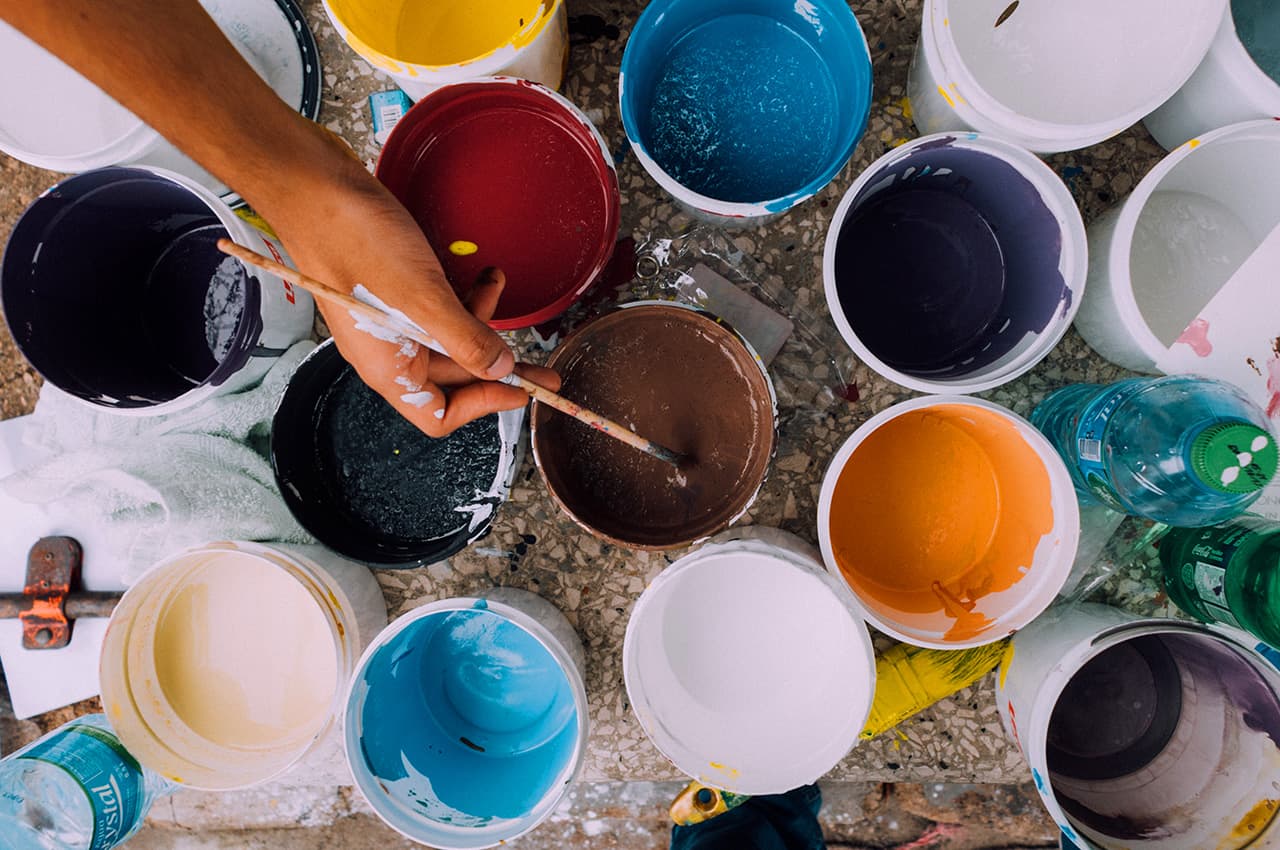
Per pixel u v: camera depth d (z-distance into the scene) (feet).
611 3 4.70
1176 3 3.89
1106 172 4.58
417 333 3.20
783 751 4.04
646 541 4.19
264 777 4.09
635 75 4.12
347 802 5.88
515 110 4.29
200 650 4.66
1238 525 4.04
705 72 4.45
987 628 4.00
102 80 2.66
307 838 5.94
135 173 3.97
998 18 4.23
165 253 4.72
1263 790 3.95
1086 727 4.52
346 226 3.12
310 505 4.29
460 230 4.29
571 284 4.23
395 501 4.52
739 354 4.17
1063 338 4.61
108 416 4.76
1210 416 3.58
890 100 4.65
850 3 4.65
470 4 4.47
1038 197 3.97
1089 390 4.39
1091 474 4.16
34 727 5.24
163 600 4.58
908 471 4.51
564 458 4.32
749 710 4.16
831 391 4.62
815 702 4.09
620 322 4.27
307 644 4.67
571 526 4.73
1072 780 4.45
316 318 4.86
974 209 4.47
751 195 4.39
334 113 4.78
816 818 5.24
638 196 4.69
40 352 3.98
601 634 4.75
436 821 4.14
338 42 4.76
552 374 3.84
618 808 5.72
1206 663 4.13
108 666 4.18
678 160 4.44
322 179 3.05
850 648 3.92
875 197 4.42
